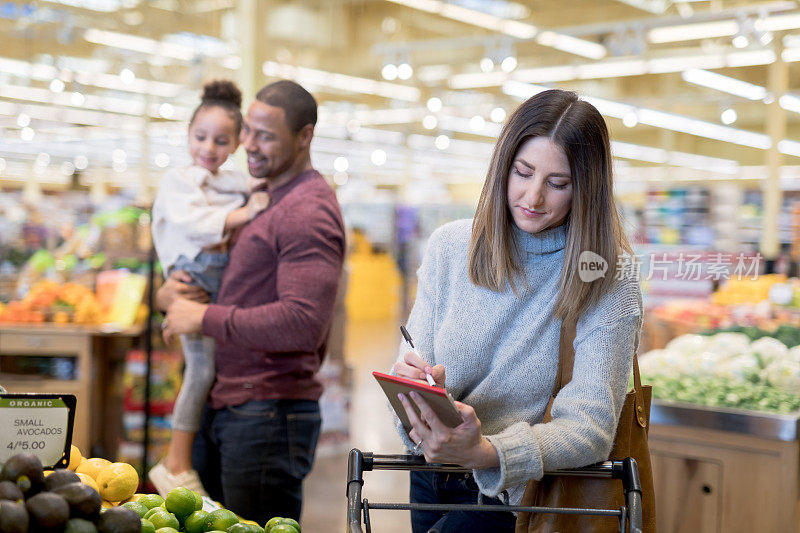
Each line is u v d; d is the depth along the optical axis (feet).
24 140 61.31
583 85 52.70
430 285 6.50
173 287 9.45
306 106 9.11
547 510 5.50
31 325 17.63
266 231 9.07
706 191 26.09
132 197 41.32
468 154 77.20
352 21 45.24
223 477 9.23
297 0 43.01
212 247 9.46
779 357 13.03
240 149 16.61
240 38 19.04
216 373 9.50
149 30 36.29
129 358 17.16
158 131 59.16
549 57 47.98
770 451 11.36
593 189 5.74
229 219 9.34
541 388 6.09
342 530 16.30
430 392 5.10
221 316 8.89
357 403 29.01
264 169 9.12
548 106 5.76
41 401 5.95
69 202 46.42
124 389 17.62
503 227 5.97
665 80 55.21
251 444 9.02
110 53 40.83
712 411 11.74
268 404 9.04
